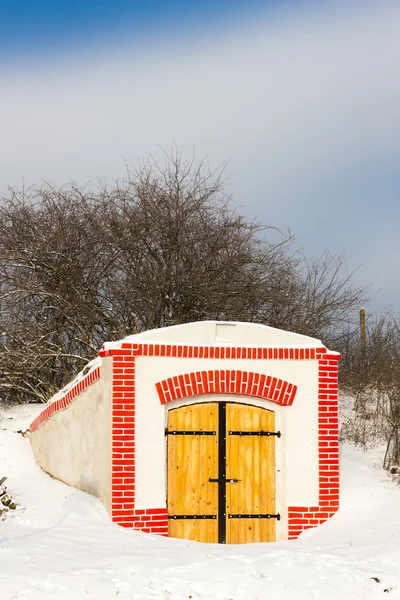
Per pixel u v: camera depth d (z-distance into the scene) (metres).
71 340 20.88
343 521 12.42
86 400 13.45
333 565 9.44
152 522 12.05
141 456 12.16
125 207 21.03
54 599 8.23
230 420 12.79
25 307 20.92
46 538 10.66
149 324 20.38
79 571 8.98
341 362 23.73
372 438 18.02
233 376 12.65
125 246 20.45
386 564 9.45
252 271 21.09
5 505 12.52
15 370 20.12
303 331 21.33
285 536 12.59
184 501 12.50
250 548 10.56
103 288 20.92
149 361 12.37
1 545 10.13
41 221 21.47
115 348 12.22
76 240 21.05
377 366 22.70
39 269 20.91
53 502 12.83
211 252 20.44
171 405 12.57
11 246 21.30
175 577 8.89
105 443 12.46
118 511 11.94
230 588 8.66
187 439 12.60
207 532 12.52
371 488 13.45
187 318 20.19
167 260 20.39
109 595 8.38
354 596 8.59
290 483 12.70
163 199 20.75
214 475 12.64
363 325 24.67
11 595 8.27
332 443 12.86
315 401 12.90
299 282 22.06
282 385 12.81
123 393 12.15
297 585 8.80
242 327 12.86
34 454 15.87
